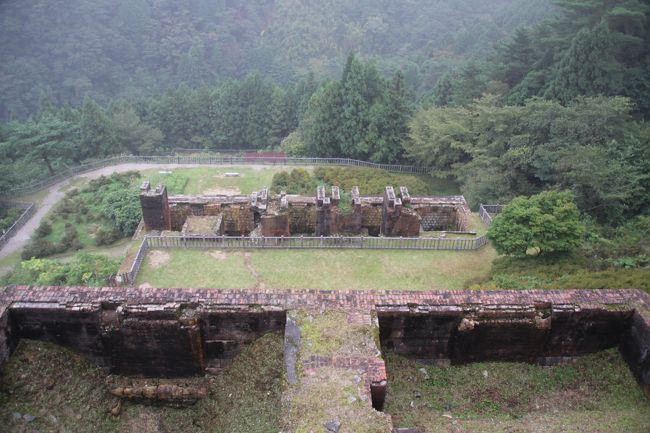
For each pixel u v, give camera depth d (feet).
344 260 95.81
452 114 151.33
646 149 116.67
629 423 49.34
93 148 181.78
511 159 126.93
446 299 54.85
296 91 236.84
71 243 120.06
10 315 52.03
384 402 51.11
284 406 43.42
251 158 164.04
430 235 105.91
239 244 97.40
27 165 160.35
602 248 92.12
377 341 50.03
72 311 52.54
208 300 53.67
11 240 124.16
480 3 494.59
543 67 167.02
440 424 49.49
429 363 57.62
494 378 56.34
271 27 450.30
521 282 78.43
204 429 53.26
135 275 88.69
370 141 161.68
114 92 346.33
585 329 56.54
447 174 148.25
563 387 55.77
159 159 165.27
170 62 380.17
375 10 467.93
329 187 142.72
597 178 106.83
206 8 423.64
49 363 53.42
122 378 56.90
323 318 52.11
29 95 305.53
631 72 142.72
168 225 106.93
